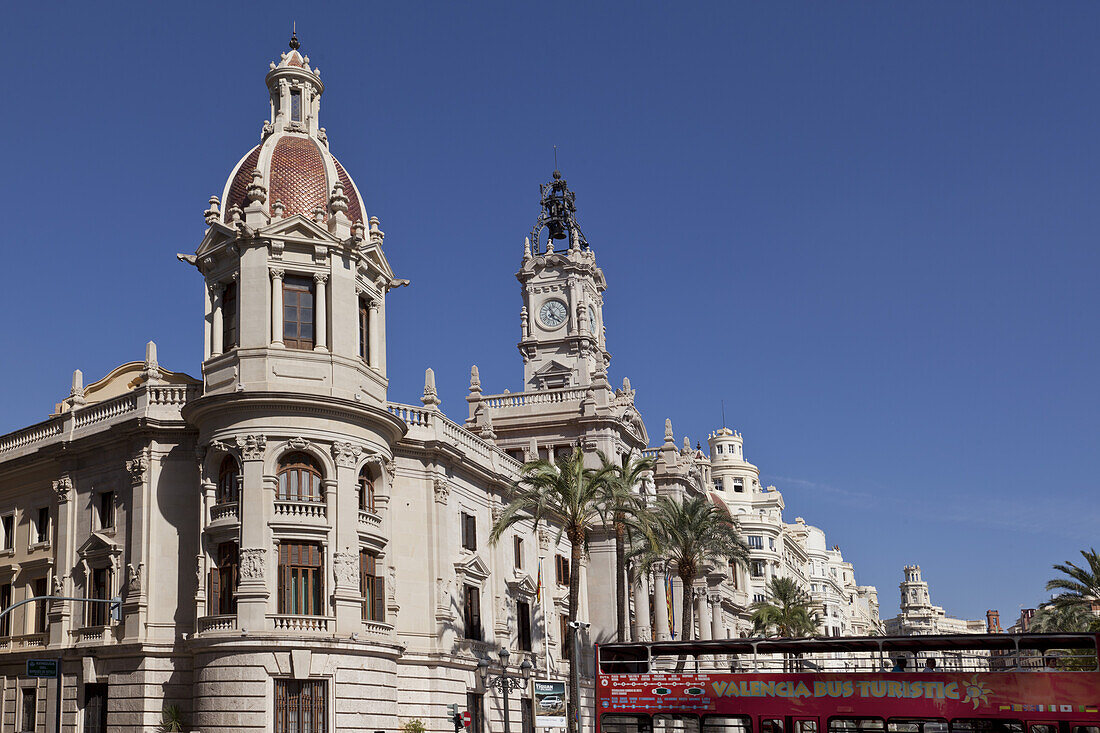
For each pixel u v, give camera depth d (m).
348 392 59.22
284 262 59.34
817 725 42.25
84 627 60.31
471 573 68.56
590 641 85.94
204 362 59.78
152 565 58.66
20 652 63.06
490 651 69.94
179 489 59.84
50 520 65.19
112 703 57.88
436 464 66.00
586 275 104.56
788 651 44.03
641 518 68.38
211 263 60.88
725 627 116.38
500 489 74.94
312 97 67.31
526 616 77.12
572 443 89.38
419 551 64.50
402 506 64.31
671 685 45.03
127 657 57.81
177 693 57.03
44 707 61.41
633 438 94.44
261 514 55.50
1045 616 125.00
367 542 59.12
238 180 63.38
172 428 59.88
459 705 64.62
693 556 80.19
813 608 171.88
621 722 45.44
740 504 180.88
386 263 64.19
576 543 63.94
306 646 54.22
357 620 56.53
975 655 41.19
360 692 55.81
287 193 62.12
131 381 72.31
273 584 55.03
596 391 90.56
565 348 102.06
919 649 42.06
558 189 108.62
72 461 64.19
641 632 86.88
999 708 39.88
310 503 56.44
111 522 61.62
